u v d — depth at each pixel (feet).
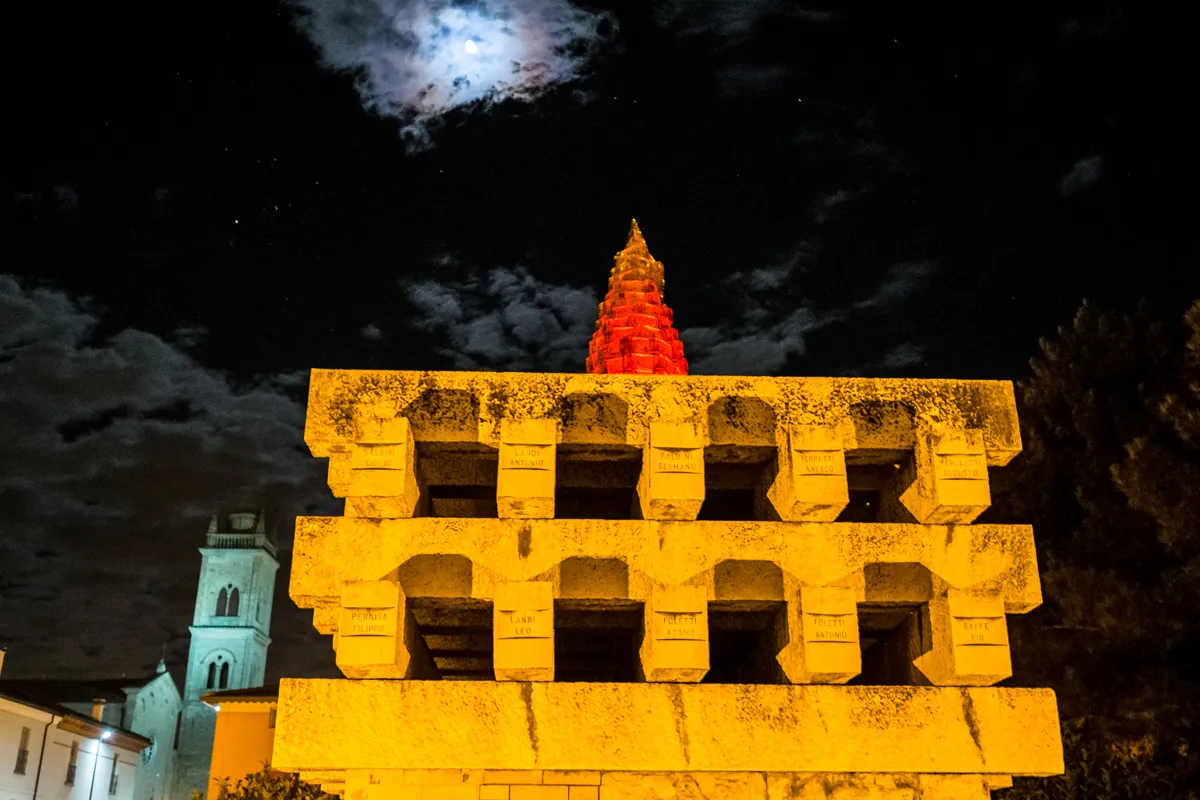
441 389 16.89
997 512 52.21
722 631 18.85
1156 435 46.57
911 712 15.33
